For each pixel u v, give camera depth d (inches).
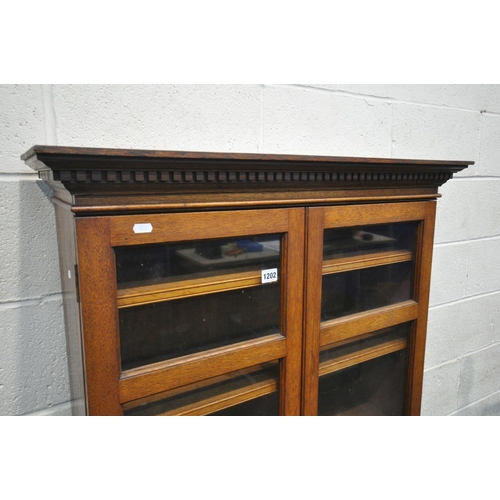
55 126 25.4
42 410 27.1
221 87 30.4
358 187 25.6
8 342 25.6
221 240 22.7
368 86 37.2
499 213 48.9
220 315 23.9
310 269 24.8
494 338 52.0
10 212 24.8
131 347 21.4
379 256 28.6
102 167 17.1
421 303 30.6
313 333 25.6
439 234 44.2
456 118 43.3
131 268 20.6
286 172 21.8
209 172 19.7
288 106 33.4
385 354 30.5
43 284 26.2
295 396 25.8
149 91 27.9
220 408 23.9
